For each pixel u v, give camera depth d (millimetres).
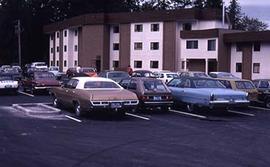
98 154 10797
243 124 16922
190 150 11508
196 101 19828
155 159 10328
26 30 91500
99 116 18453
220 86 20688
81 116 18125
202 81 20688
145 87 19797
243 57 53406
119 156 10594
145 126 15914
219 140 13180
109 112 19266
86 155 10656
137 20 66000
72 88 19156
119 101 17547
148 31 64812
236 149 11758
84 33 73312
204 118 18500
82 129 14898
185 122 17188
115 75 30219
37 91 30672
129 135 13820
